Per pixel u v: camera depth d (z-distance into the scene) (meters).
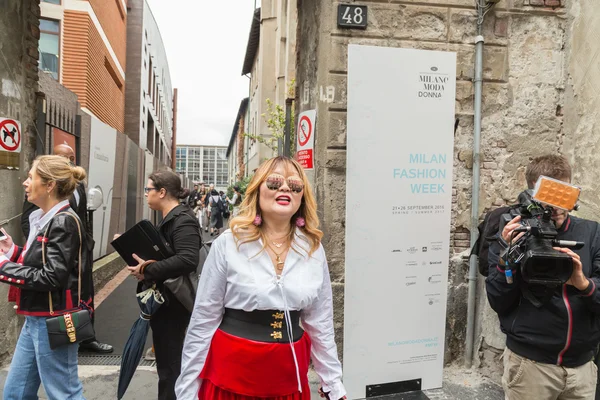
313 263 1.96
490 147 4.11
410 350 3.66
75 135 6.36
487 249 2.94
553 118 4.16
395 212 3.56
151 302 2.88
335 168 3.89
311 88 4.17
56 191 2.48
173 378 2.97
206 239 16.55
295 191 1.89
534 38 4.12
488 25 4.05
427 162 3.62
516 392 2.34
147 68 26.83
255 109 27.80
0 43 4.01
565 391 2.24
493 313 3.84
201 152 124.38
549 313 2.18
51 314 2.41
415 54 3.55
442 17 3.96
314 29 4.07
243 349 1.80
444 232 3.69
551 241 2.05
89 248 2.73
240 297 1.83
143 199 14.02
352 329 3.51
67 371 2.48
